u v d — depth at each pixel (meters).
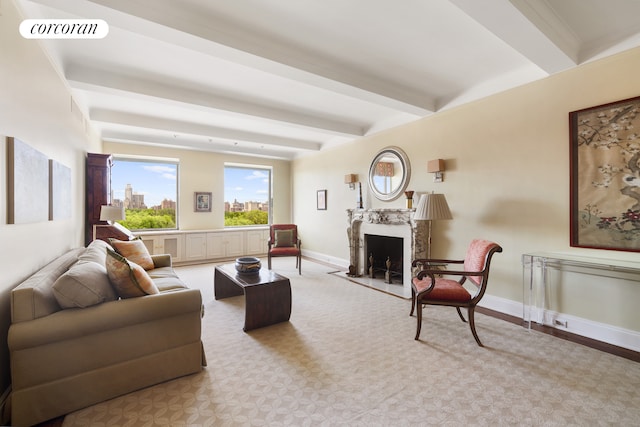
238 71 3.04
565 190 2.73
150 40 2.46
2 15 1.62
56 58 2.55
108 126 4.72
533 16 1.99
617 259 2.41
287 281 2.99
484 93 3.30
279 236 5.39
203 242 6.12
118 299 1.97
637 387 1.87
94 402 1.70
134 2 1.90
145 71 3.02
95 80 2.95
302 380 1.97
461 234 3.63
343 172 5.70
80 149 3.58
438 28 2.31
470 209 3.52
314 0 1.98
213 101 3.64
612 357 2.25
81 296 1.66
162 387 1.88
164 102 3.44
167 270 3.38
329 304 3.52
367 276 4.89
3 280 1.61
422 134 4.11
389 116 4.52
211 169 6.45
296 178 7.29
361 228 4.97
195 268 5.56
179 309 1.93
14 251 1.73
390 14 2.13
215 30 2.21
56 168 2.48
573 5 2.04
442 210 3.29
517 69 3.01
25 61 1.92
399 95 3.45
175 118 4.59
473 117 3.47
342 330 2.78
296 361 2.21
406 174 4.31
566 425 1.55
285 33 2.37
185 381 1.95
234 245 6.49
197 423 1.57
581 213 2.62
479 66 2.95
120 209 3.86
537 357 2.26
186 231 5.95
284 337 2.63
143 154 5.71
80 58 2.75
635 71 2.32
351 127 4.92
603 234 2.50
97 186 4.00
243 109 3.87
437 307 3.42
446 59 2.80
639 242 2.31
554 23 2.18
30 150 1.89
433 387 1.89
